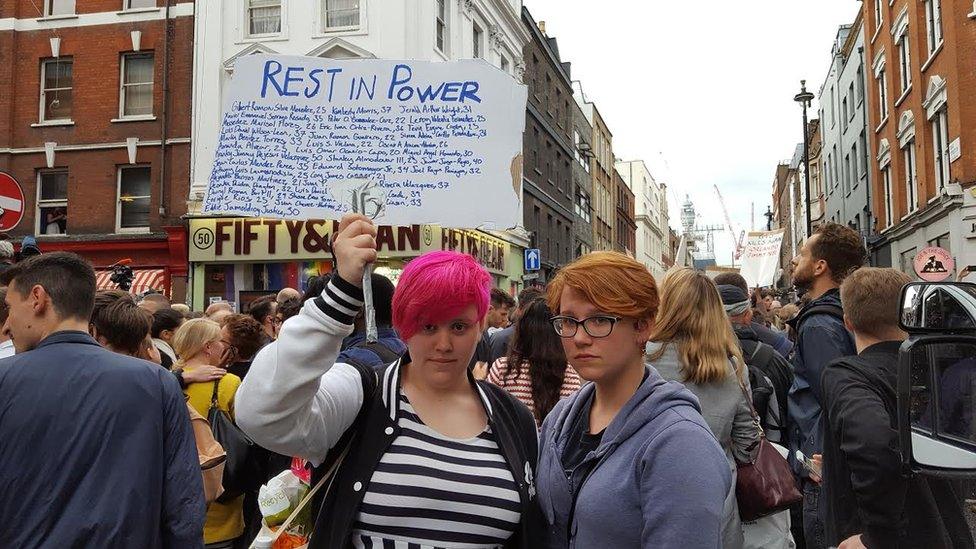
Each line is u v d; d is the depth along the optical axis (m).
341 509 1.79
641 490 1.72
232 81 2.57
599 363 1.84
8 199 6.16
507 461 1.93
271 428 1.68
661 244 69.00
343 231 1.79
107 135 15.83
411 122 2.57
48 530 2.28
